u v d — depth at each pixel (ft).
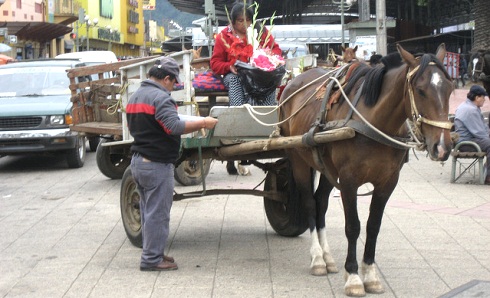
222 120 25.85
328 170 22.84
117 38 294.46
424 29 154.81
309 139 22.11
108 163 44.45
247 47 28.58
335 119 22.07
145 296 22.12
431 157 19.02
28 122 50.21
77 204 37.50
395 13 193.67
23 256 27.14
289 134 25.30
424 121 19.21
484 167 42.98
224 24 168.66
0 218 34.53
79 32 238.89
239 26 28.96
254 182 42.47
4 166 54.54
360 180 21.29
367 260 22.26
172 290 22.65
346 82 22.50
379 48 74.79
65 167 52.80
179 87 27.04
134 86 29.37
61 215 34.78
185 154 27.63
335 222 31.65
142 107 24.18
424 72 19.34
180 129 23.58
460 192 38.40
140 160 24.40
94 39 260.21
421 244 27.73
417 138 19.90
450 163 48.49
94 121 42.39
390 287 22.54
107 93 40.37
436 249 26.96
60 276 24.38
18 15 153.17
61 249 28.09
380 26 74.54
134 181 26.20
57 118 50.21
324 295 21.86
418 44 143.84
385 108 20.66
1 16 145.07
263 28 30.01
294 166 25.16
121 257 26.71
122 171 45.09
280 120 26.35
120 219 33.50
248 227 31.12
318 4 173.37
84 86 41.75
